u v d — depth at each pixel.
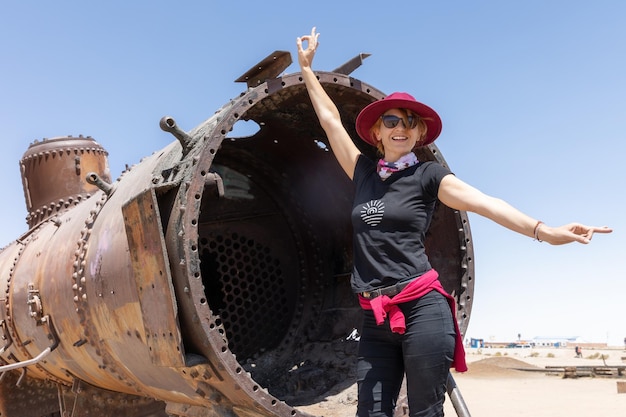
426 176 3.59
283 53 4.79
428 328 3.47
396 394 3.69
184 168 4.61
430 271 3.57
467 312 5.41
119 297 5.24
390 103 3.86
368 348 3.71
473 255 5.49
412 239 3.59
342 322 6.61
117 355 5.71
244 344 6.66
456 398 4.01
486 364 28.91
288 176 6.99
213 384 4.58
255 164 6.90
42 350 7.32
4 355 8.50
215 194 6.65
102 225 5.84
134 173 6.13
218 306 6.66
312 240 7.09
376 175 3.82
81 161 10.11
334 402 5.55
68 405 8.38
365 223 3.66
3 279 8.11
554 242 2.98
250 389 4.32
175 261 4.43
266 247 6.93
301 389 5.99
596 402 16.14
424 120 4.04
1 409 9.73
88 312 5.85
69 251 6.46
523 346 83.69
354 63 5.21
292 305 6.96
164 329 4.49
